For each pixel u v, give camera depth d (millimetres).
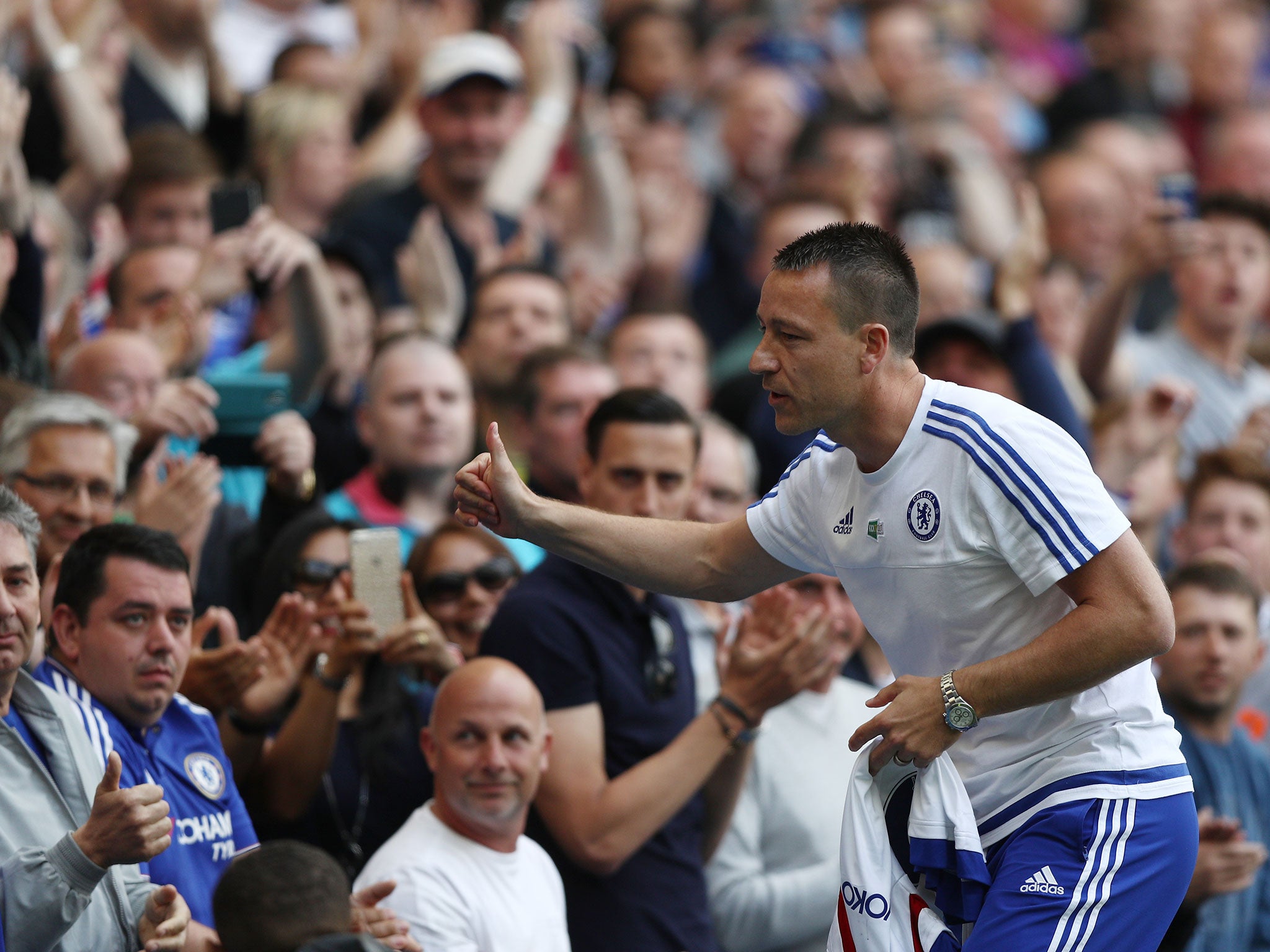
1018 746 12625
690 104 38688
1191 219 26641
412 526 21062
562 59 31359
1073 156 36344
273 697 15727
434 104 27484
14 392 18219
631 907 16203
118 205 24688
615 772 16438
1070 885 12164
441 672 16609
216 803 14406
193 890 13875
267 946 11234
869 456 12500
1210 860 17672
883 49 40344
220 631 15641
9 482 16156
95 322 23969
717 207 33656
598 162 30781
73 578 13977
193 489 17203
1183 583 19844
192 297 20578
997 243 35281
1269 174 41281
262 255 21047
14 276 19500
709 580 13617
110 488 16391
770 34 40688
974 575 12320
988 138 38844
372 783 16328
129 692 13812
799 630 16219
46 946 12062
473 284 27359
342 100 29922
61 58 25031
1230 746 19828
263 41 35219
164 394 18172
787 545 13375
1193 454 27922
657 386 25219
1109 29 44625
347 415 23188
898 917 12742
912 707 12109
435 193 27734
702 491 20906
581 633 16375
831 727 18453
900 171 35562
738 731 16203
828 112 36062
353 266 24016
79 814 13008
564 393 21859
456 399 21375
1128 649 11844
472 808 14953
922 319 28922
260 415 19531
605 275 30500
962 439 12172
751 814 17844
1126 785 12414
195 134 28734
